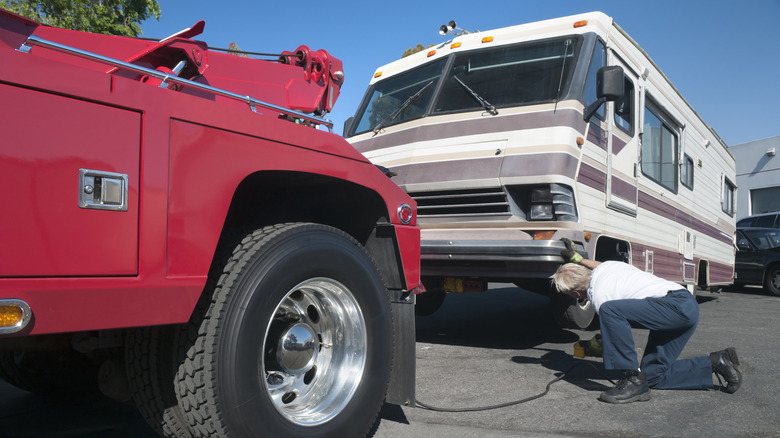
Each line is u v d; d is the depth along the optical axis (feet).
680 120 25.30
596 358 15.99
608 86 15.20
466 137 16.57
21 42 6.63
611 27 18.12
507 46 17.92
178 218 6.58
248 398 7.05
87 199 5.84
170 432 7.77
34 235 5.47
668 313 11.79
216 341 6.89
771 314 28.30
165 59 9.35
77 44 8.57
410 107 18.76
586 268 13.38
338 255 8.34
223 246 7.62
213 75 10.09
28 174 5.44
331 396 8.46
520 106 16.29
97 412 10.66
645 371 12.64
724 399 12.12
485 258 15.03
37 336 7.27
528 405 11.50
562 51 16.98
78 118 5.82
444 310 26.11
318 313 8.80
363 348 8.71
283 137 7.84
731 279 37.22
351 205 9.93
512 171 15.28
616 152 18.26
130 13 36.29
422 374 14.07
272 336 8.25
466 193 16.08
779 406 11.65
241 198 9.52
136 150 6.26
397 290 9.89
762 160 80.38
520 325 22.03
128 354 7.78
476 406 11.44
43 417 10.30
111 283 5.99
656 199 21.99
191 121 6.79
